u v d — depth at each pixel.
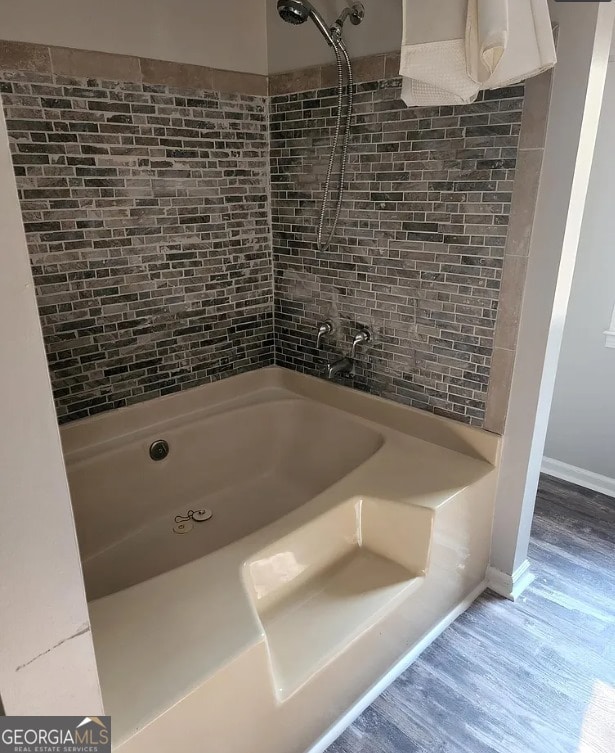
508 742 1.48
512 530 1.92
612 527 2.39
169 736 1.05
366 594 1.58
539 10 1.26
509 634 1.82
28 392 0.69
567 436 2.71
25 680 0.78
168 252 2.03
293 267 2.34
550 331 1.66
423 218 1.85
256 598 1.47
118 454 1.98
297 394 2.46
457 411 1.96
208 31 1.93
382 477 1.81
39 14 1.55
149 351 2.08
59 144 1.67
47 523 0.75
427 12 1.32
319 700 1.39
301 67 2.03
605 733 1.50
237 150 2.14
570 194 1.51
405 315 2.00
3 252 0.63
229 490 2.34
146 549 2.02
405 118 1.79
